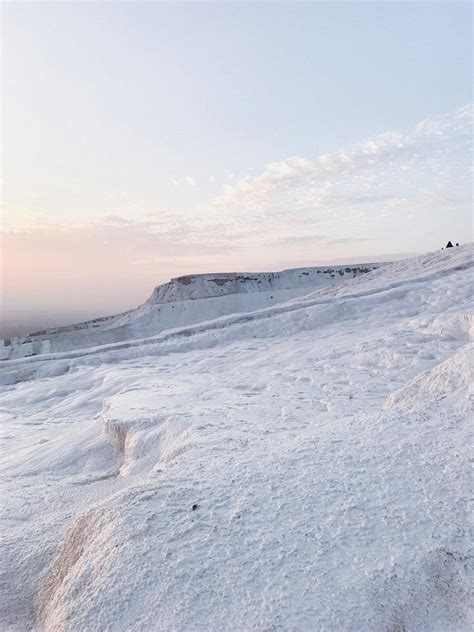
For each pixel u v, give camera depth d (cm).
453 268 2409
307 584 238
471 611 222
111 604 245
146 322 8612
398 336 1278
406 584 235
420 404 473
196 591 241
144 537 285
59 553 350
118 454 689
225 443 470
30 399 1612
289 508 300
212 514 301
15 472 693
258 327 2195
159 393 974
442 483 313
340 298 2403
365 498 304
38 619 295
